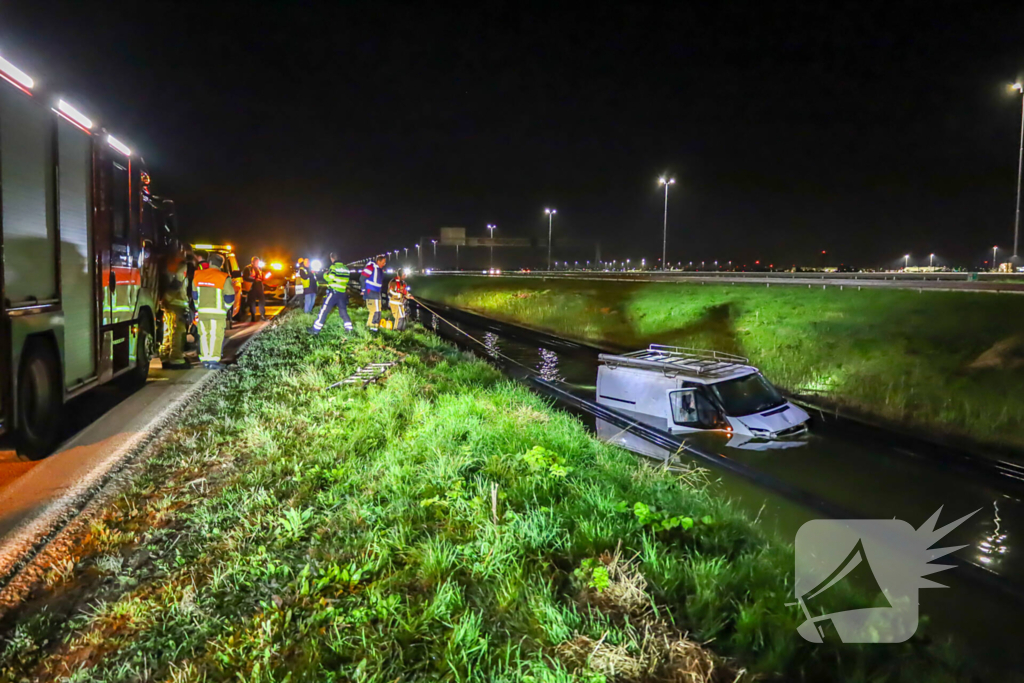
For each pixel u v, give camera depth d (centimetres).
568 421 762
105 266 812
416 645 311
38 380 624
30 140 595
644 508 447
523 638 313
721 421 684
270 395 884
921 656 332
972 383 977
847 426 833
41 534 461
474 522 439
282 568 382
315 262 2222
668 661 296
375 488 517
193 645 318
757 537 454
